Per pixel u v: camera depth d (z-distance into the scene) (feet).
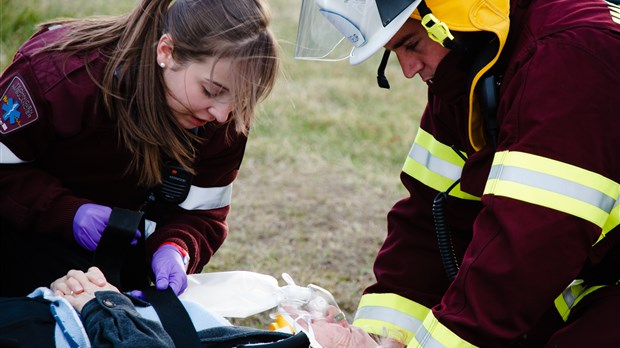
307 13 8.77
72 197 9.16
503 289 7.52
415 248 10.07
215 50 8.34
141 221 9.18
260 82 8.63
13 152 8.96
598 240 8.27
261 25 8.56
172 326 8.11
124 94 8.88
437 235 9.33
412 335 9.80
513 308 7.54
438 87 8.59
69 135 9.00
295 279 14.26
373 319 9.93
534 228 7.39
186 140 9.23
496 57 7.93
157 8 8.72
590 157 7.42
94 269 8.66
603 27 7.68
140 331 7.69
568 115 7.43
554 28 7.80
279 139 20.99
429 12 7.88
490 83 8.10
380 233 16.44
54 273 9.21
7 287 9.50
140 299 8.48
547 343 8.59
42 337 7.73
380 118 23.31
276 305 9.71
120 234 8.79
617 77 7.50
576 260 7.48
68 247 9.29
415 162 10.01
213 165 9.86
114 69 8.77
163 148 9.18
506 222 7.47
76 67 8.78
